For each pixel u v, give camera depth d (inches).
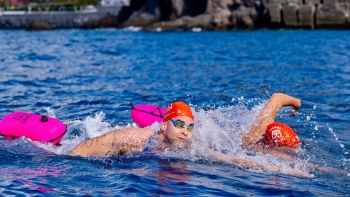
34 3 3267.7
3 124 329.4
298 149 323.6
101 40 1633.9
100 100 515.8
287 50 1147.3
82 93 563.2
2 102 504.4
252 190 252.2
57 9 3014.3
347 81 652.7
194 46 1334.9
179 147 311.7
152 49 1244.5
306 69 789.2
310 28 1932.8
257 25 2074.3
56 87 608.1
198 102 514.6
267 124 346.0
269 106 360.8
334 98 528.4
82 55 1075.3
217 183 261.4
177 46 1339.8
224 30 2114.9
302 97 538.6
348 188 259.3
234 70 796.0
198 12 2279.8
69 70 792.3
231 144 324.5
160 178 266.8
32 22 2576.3
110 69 811.4
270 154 311.9
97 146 307.4
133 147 308.5
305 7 1927.9
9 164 284.4
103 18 2581.2
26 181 257.9
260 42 1421.0
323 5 1913.1
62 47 1328.7
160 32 2091.5
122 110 462.9
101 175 270.1
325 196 245.4
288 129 327.0
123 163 291.3
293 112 375.6
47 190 246.2
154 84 638.5
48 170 276.2
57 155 303.7
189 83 648.4
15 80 662.5
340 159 311.6
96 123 391.2
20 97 533.6
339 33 1695.4
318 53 1046.4
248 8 2127.2
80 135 358.9
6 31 2546.8
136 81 668.1
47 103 501.0
